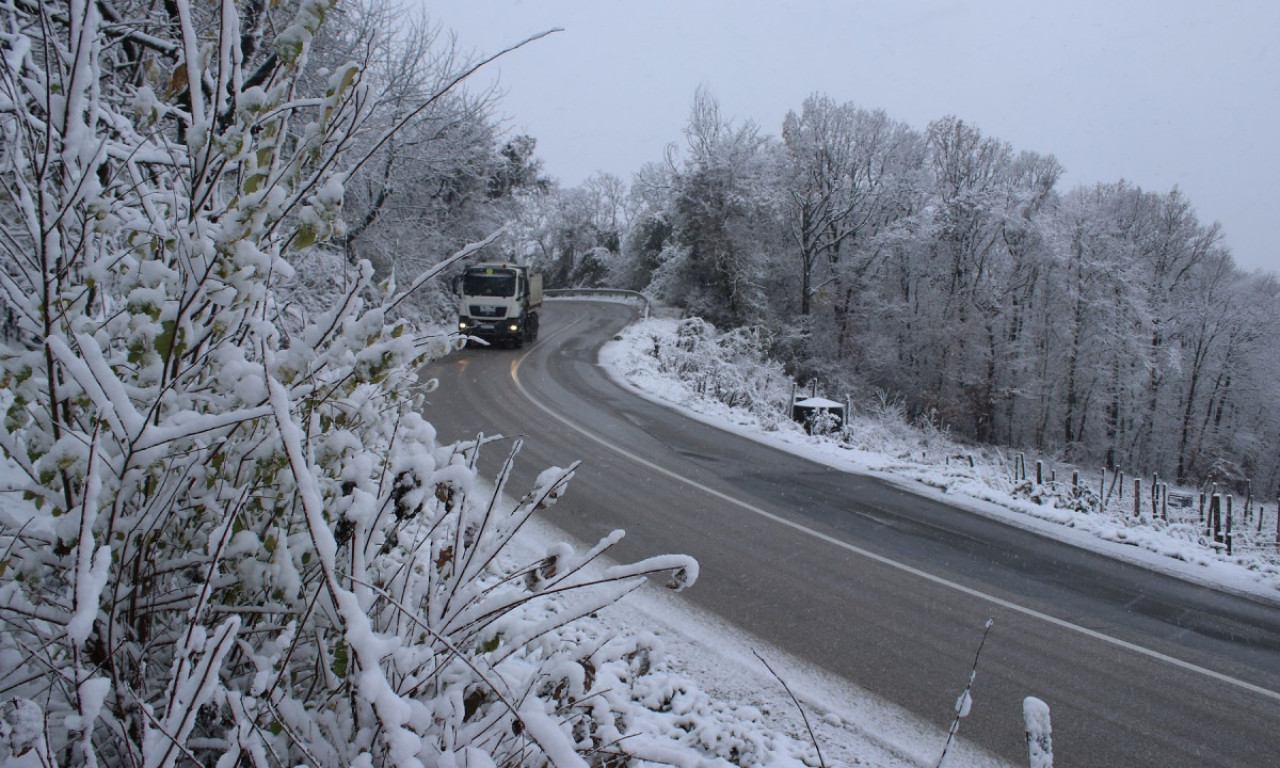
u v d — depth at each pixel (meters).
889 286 41.88
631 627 5.74
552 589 2.12
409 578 2.20
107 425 2.03
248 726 1.57
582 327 32.84
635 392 18.47
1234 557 9.14
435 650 2.03
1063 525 10.03
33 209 2.07
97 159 1.96
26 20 3.10
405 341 2.09
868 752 4.45
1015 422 40.34
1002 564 8.23
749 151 36.88
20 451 1.95
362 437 2.62
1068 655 6.13
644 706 4.55
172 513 2.07
